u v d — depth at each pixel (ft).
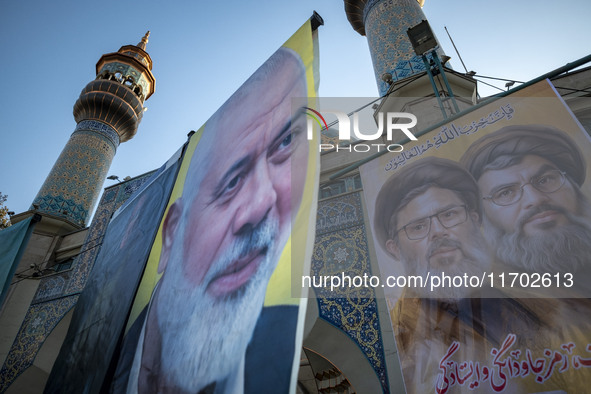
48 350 16.02
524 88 8.31
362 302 10.64
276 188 7.29
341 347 10.33
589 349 5.32
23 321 17.39
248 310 6.11
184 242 9.40
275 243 6.45
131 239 12.30
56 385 10.84
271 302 5.73
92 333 10.87
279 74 9.45
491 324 6.26
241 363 5.54
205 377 6.10
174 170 12.46
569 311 5.74
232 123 10.45
